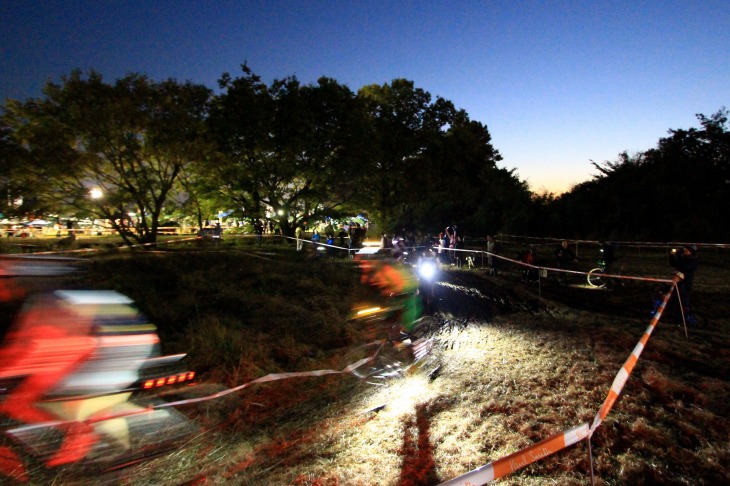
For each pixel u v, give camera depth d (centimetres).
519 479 373
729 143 2753
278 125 2867
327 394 612
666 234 2483
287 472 415
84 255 1739
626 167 3091
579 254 2261
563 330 840
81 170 2086
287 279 1435
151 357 522
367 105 3812
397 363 725
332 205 3250
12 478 381
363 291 1233
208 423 514
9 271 732
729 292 1172
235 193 2938
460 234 2973
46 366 422
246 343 821
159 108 2258
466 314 986
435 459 420
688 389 523
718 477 359
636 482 360
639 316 952
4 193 1981
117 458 429
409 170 4059
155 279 1349
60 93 2052
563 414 486
